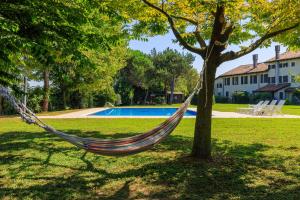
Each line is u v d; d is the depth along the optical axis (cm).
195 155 942
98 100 4462
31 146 1148
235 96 6278
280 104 2734
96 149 668
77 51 659
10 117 2467
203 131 932
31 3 630
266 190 684
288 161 934
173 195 651
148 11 951
